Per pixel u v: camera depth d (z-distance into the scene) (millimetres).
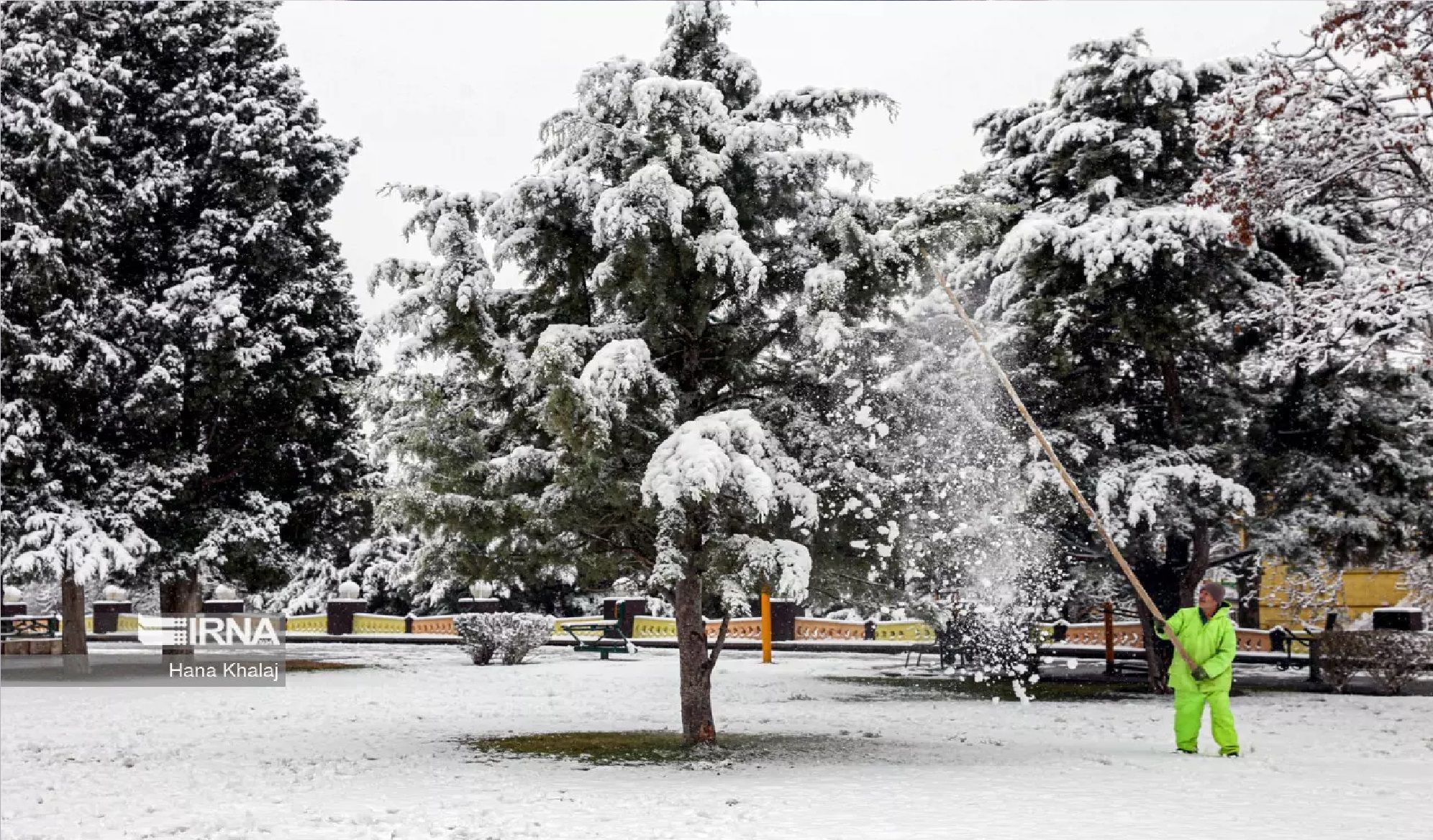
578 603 46656
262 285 30531
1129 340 20641
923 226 13328
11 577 26344
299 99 31703
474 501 12617
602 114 13234
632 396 12188
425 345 12570
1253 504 19844
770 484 10969
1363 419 21406
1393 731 14727
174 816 9414
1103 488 19938
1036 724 15984
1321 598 31797
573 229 13281
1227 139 19641
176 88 30641
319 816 9188
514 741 14352
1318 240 20984
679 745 13625
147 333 28953
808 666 28703
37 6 28484
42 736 15602
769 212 13547
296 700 20547
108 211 29203
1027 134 23953
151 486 28078
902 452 13281
